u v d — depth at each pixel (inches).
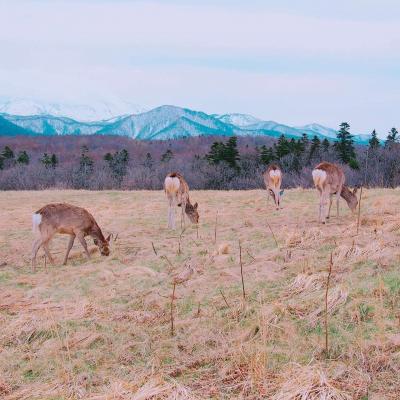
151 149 4963.1
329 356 189.5
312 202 685.3
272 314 230.5
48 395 183.6
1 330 252.7
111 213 740.7
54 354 218.8
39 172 2632.9
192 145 5359.3
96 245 472.4
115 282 339.3
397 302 221.9
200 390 174.9
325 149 2363.4
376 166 1531.7
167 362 203.8
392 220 428.8
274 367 185.9
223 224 567.8
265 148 2463.1
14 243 537.6
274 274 295.7
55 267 420.5
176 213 703.7
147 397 168.7
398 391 158.7
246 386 173.0
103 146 5585.6
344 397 157.5
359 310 219.6
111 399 171.3
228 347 208.1
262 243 408.2
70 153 4749.0
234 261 354.0
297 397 159.6
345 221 486.6
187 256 394.6
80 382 192.4
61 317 266.2
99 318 260.4
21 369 209.8
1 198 1040.2
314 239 381.7
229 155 2394.2
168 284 319.0
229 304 257.4
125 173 2687.0
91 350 221.0
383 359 177.8
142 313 262.1
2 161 3051.2
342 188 533.3
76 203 893.8
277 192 673.0
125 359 210.7
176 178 571.8
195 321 240.8
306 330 213.6
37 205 882.8
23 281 367.2
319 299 237.6
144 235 538.9
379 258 285.9
